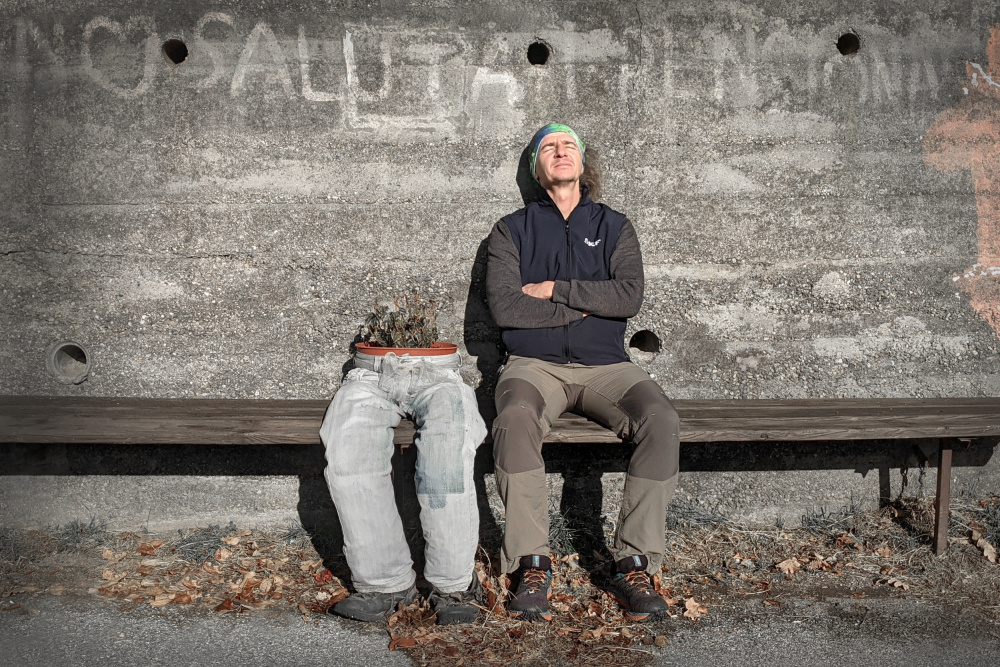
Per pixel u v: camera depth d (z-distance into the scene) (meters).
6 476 3.65
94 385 3.72
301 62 3.65
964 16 3.78
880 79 3.77
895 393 3.85
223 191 3.67
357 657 2.66
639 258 3.44
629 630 2.84
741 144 3.75
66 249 3.67
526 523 2.93
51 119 3.63
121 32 3.61
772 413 3.39
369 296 3.72
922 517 3.68
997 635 2.83
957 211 3.83
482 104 3.70
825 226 3.79
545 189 3.64
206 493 3.70
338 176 3.69
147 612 2.94
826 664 2.64
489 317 3.75
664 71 3.71
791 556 3.45
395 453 3.21
